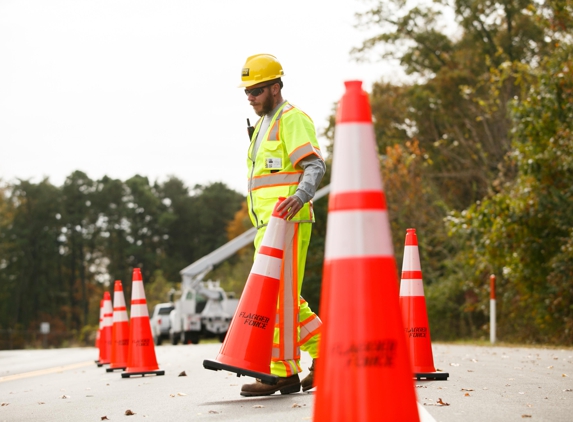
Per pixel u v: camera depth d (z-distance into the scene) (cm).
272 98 587
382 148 3494
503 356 1103
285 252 563
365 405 287
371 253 298
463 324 2470
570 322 1644
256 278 543
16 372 1173
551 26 1844
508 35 3341
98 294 9312
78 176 9856
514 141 1764
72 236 9619
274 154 575
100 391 734
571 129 1620
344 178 304
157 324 3064
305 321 586
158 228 10488
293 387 578
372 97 3597
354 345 291
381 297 296
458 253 2564
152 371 896
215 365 536
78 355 1903
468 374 748
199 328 2691
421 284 680
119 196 10006
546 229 1686
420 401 525
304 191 550
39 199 9175
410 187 2888
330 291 299
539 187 1661
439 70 3416
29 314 8775
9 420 537
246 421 456
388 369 290
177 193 11006
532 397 549
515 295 2033
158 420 490
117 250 9869
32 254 9050
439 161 3203
